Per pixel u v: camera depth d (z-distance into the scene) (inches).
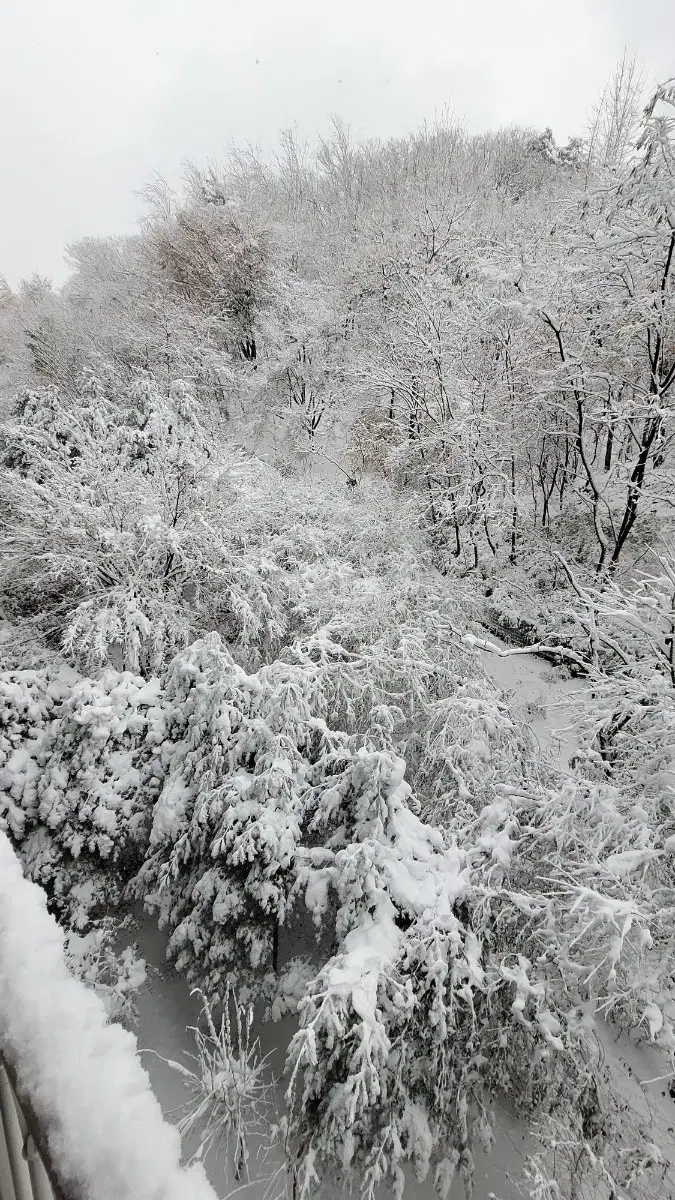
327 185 1024.9
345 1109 163.2
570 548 517.7
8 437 475.5
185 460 408.5
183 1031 221.0
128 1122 32.2
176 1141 33.0
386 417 573.9
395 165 996.6
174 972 236.5
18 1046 35.7
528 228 580.1
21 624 407.5
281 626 380.8
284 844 211.0
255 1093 198.2
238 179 916.0
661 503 431.5
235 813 217.0
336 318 703.1
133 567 394.0
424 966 179.5
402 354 532.4
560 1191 178.5
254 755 242.4
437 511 490.6
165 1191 30.0
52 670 314.2
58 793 250.8
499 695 346.9
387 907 189.2
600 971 203.2
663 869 224.8
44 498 393.4
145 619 358.3
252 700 249.4
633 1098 211.9
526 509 529.3
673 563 316.5
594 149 770.8
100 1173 30.6
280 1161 186.5
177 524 405.7
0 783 254.8
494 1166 191.5
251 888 210.8
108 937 236.5
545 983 194.5
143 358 709.3
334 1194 175.9
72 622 349.7
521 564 541.0
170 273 832.9
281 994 211.6
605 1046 230.2
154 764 255.1
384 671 308.7
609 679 291.0
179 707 254.7
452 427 476.1
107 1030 37.4
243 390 697.6
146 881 242.7
